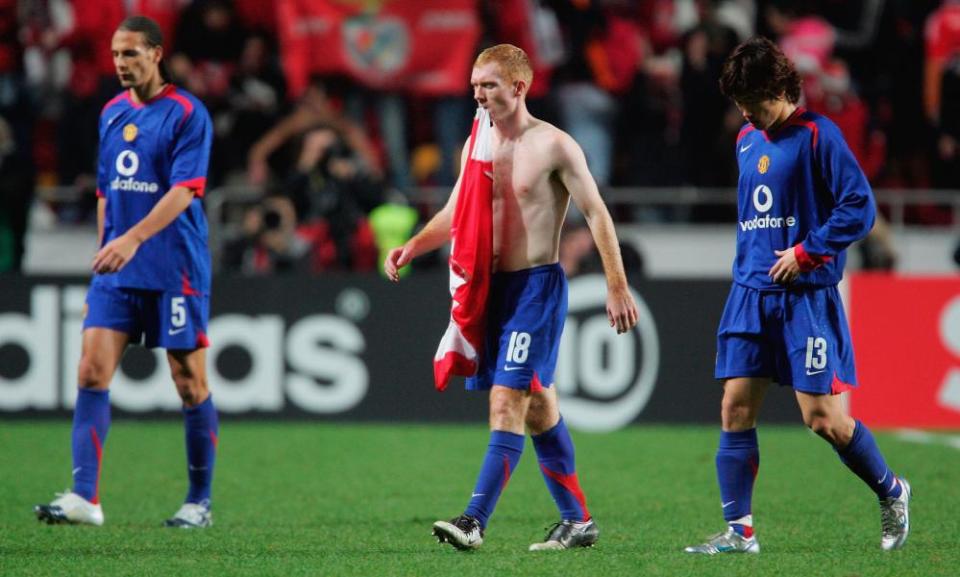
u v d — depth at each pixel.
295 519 26.14
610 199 47.50
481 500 21.12
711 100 48.88
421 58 49.09
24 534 23.73
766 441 38.66
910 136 51.66
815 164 21.17
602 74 49.62
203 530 24.56
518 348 21.33
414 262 45.03
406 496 29.31
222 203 45.00
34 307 40.91
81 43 48.75
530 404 21.92
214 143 47.69
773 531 24.50
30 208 46.00
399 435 39.19
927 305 41.59
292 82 48.72
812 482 31.22
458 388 41.56
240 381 41.28
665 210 47.94
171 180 24.56
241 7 49.41
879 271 46.09
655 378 41.59
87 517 24.70
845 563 20.36
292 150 46.91
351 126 47.03
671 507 27.80
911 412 41.50
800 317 21.25
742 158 21.89
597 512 27.11
